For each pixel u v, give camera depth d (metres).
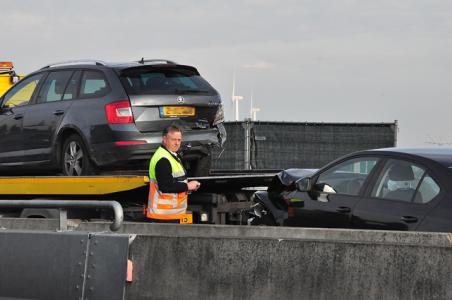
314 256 6.77
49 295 7.54
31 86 14.30
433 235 7.43
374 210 9.36
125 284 7.12
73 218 12.41
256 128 25.12
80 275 7.33
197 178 12.66
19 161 14.27
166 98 12.95
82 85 13.41
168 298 7.34
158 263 7.43
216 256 7.17
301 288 6.79
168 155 10.44
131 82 12.88
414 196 8.95
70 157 13.45
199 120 13.34
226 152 24.92
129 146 12.63
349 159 10.16
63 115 13.48
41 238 7.65
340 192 10.06
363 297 6.54
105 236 7.23
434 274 6.31
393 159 9.48
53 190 12.77
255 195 11.72
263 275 6.95
